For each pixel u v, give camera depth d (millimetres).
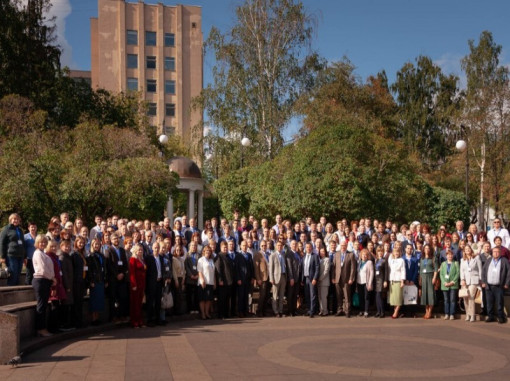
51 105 35500
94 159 24391
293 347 10914
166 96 70875
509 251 16172
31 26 37219
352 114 36531
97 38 71125
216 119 38031
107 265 13656
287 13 38406
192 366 9109
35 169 22406
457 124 46531
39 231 23047
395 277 15836
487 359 9914
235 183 32469
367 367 9156
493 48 49938
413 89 59875
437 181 49719
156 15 70750
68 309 12344
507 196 40062
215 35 38688
